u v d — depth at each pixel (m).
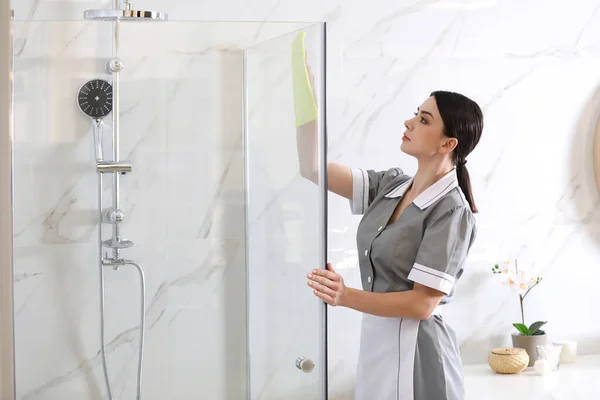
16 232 1.63
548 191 2.63
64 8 2.11
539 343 2.50
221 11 2.30
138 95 1.65
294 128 1.73
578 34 2.63
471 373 2.44
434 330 1.97
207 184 1.68
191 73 1.67
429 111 2.02
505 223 2.59
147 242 1.67
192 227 1.68
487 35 2.54
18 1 2.08
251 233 1.71
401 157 2.47
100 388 1.66
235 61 1.69
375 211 2.14
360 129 2.44
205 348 1.69
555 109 2.62
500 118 2.57
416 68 2.48
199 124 1.68
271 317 1.73
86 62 1.63
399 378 1.95
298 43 1.72
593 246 2.68
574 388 2.26
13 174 1.62
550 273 2.64
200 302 1.69
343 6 2.40
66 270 1.64
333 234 2.43
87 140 1.64
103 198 1.65
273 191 1.72
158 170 1.67
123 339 1.66
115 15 1.63
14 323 1.63
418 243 1.98
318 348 1.77
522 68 2.58
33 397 1.63
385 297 1.88
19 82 1.62
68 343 1.64
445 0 2.49
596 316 2.69
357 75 2.43
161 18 1.65
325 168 1.75
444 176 2.04
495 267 2.57
